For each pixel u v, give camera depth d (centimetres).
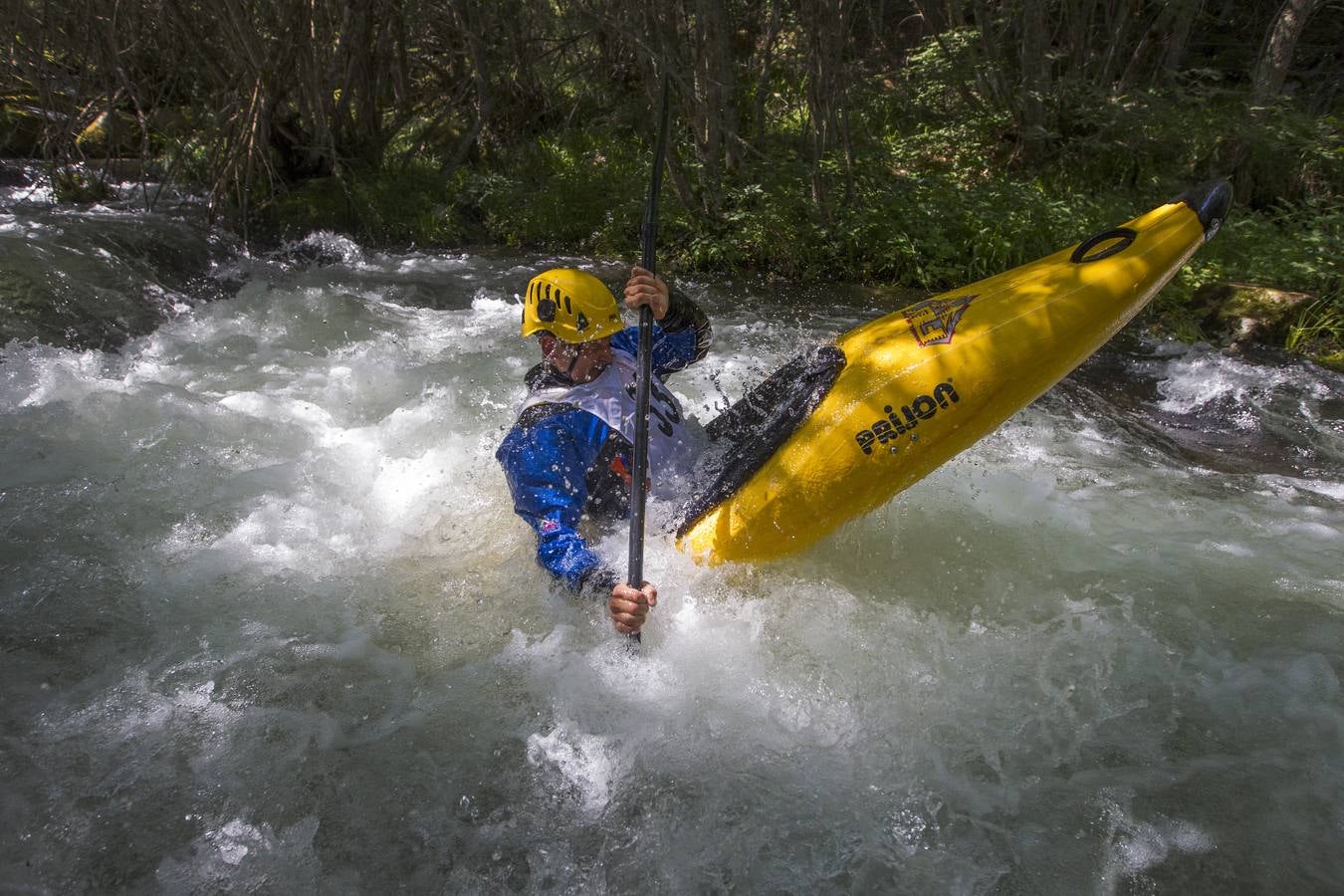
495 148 932
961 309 316
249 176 747
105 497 354
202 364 499
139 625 294
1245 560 342
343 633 294
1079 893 219
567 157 901
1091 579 325
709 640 287
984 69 862
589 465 289
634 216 788
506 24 861
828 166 798
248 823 232
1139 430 471
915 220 741
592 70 927
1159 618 307
